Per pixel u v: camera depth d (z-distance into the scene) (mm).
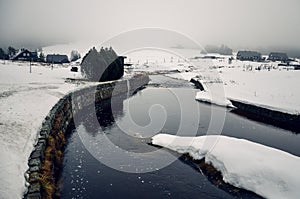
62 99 21094
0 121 13117
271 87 43188
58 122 16375
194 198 10758
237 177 11664
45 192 9078
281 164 11586
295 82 49125
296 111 25594
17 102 17844
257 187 11070
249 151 12938
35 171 9195
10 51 75688
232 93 38406
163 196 10820
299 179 10609
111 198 10398
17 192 7621
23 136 11734
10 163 9070
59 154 13828
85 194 10523
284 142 19812
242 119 26906
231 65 84562
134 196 10672
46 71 41531
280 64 92438
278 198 10336
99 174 12375
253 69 74500
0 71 34719
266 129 23438
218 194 11086
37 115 15383
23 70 39344
